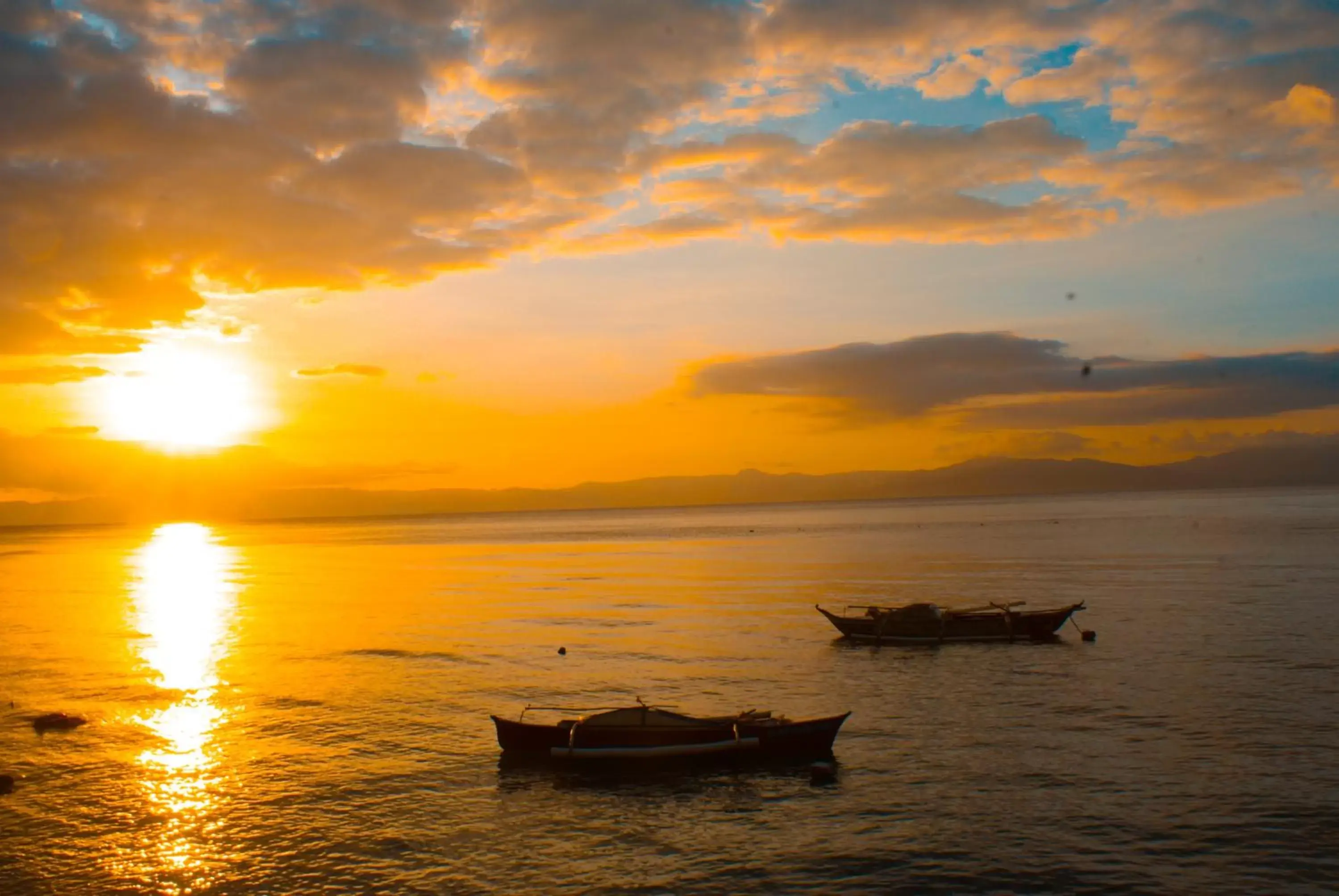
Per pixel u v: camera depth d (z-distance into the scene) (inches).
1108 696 1755.7
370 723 1701.5
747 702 1814.7
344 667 2240.4
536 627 2839.6
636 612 3137.3
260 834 1196.5
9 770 1454.2
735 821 1216.8
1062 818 1178.0
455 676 2107.5
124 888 1059.9
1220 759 1368.1
